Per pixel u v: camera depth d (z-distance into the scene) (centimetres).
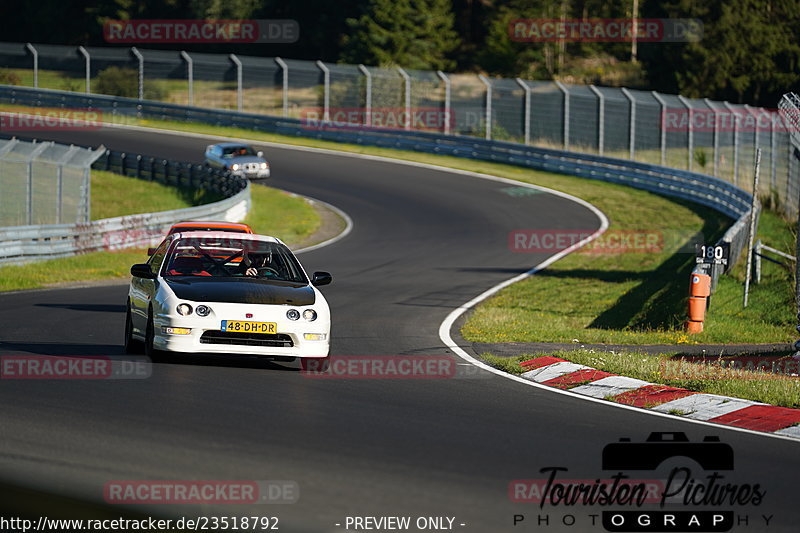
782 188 12388
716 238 10775
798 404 3884
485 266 9388
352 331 5712
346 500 2369
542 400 3825
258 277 4391
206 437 2914
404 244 10900
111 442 2823
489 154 17675
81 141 18562
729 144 15850
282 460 2691
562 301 7456
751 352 5544
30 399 3369
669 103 16200
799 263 5331
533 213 13088
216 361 4300
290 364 4422
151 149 18162
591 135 17850
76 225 9119
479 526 2233
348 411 3394
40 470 2533
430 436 3062
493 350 5225
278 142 19438
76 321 5609
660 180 14788
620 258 9875
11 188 10406
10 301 6462
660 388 4116
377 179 15762
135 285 4541
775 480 2736
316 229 11975
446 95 19225
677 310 6894
